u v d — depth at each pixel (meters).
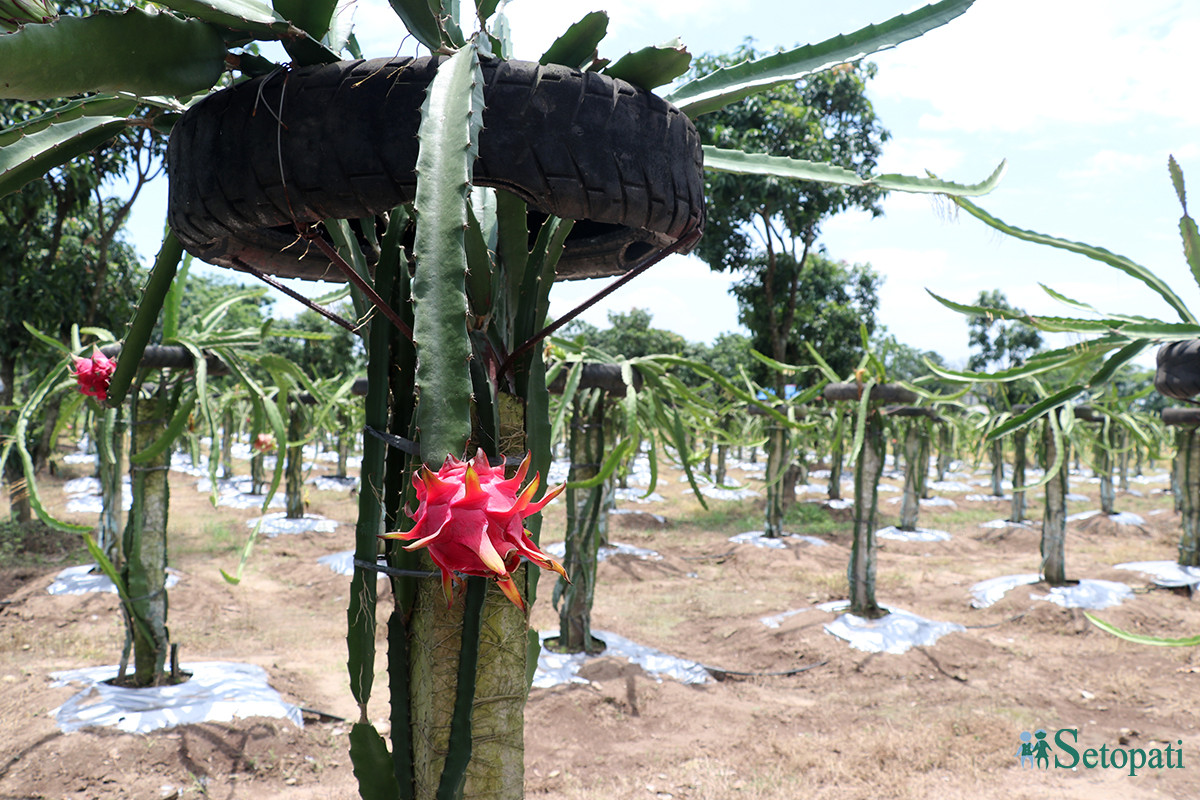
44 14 1.37
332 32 1.90
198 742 4.81
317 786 4.74
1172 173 2.14
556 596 7.39
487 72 1.32
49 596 8.54
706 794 4.91
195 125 1.40
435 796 1.59
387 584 9.70
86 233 13.14
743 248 17.72
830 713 6.43
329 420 10.72
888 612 8.80
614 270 2.41
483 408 1.60
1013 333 25.97
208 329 5.62
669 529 15.93
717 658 8.08
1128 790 5.00
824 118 16.14
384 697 6.38
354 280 1.47
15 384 11.84
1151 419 14.66
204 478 22.27
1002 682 7.24
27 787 4.23
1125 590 10.21
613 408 9.95
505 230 1.76
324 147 1.30
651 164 1.40
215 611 8.67
